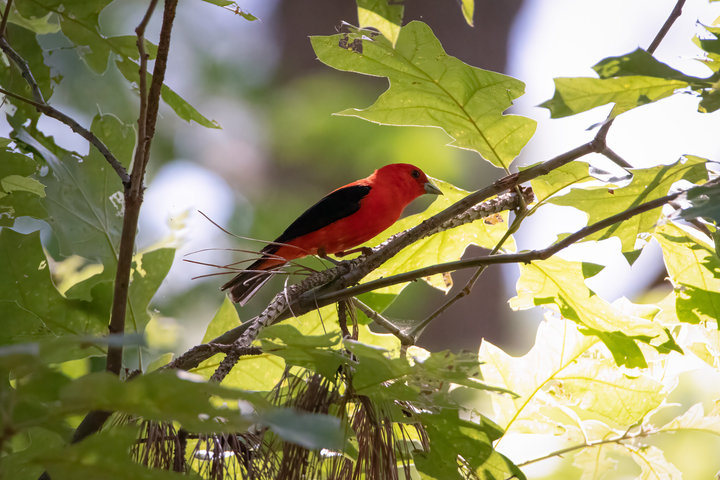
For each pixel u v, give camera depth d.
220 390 3.13
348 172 18.61
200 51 19.81
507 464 5.43
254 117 19.73
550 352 6.96
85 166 6.76
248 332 5.71
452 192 7.66
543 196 6.86
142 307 6.42
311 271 6.51
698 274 6.92
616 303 6.82
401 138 18.14
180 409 3.19
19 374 2.91
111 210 6.70
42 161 6.88
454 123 6.89
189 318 13.38
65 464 3.23
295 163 18.84
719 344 7.06
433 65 6.48
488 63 19.89
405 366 4.77
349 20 20.48
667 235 6.82
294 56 20.19
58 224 6.48
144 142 4.84
